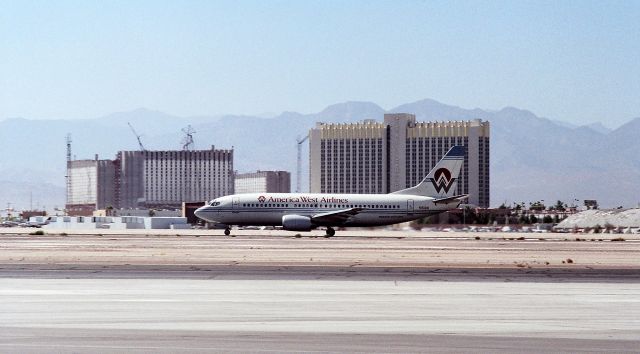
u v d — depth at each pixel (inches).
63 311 4731.8
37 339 3816.4
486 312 4776.1
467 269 7824.8
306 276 6904.5
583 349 3654.0
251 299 5319.9
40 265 7869.1
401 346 3698.3
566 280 6776.6
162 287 5984.3
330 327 4212.6
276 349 3599.9
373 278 6776.6
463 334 4025.6
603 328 4232.3
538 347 3693.4
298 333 4025.6
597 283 6540.4
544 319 4525.1
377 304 5103.3
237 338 3868.1
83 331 4052.7
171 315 4596.5
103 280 6461.6
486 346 3708.2
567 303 5221.5
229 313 4687.5
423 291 5831.7
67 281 6363.2
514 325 4311.0
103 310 4783.5
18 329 4101.9
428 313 4719.5
